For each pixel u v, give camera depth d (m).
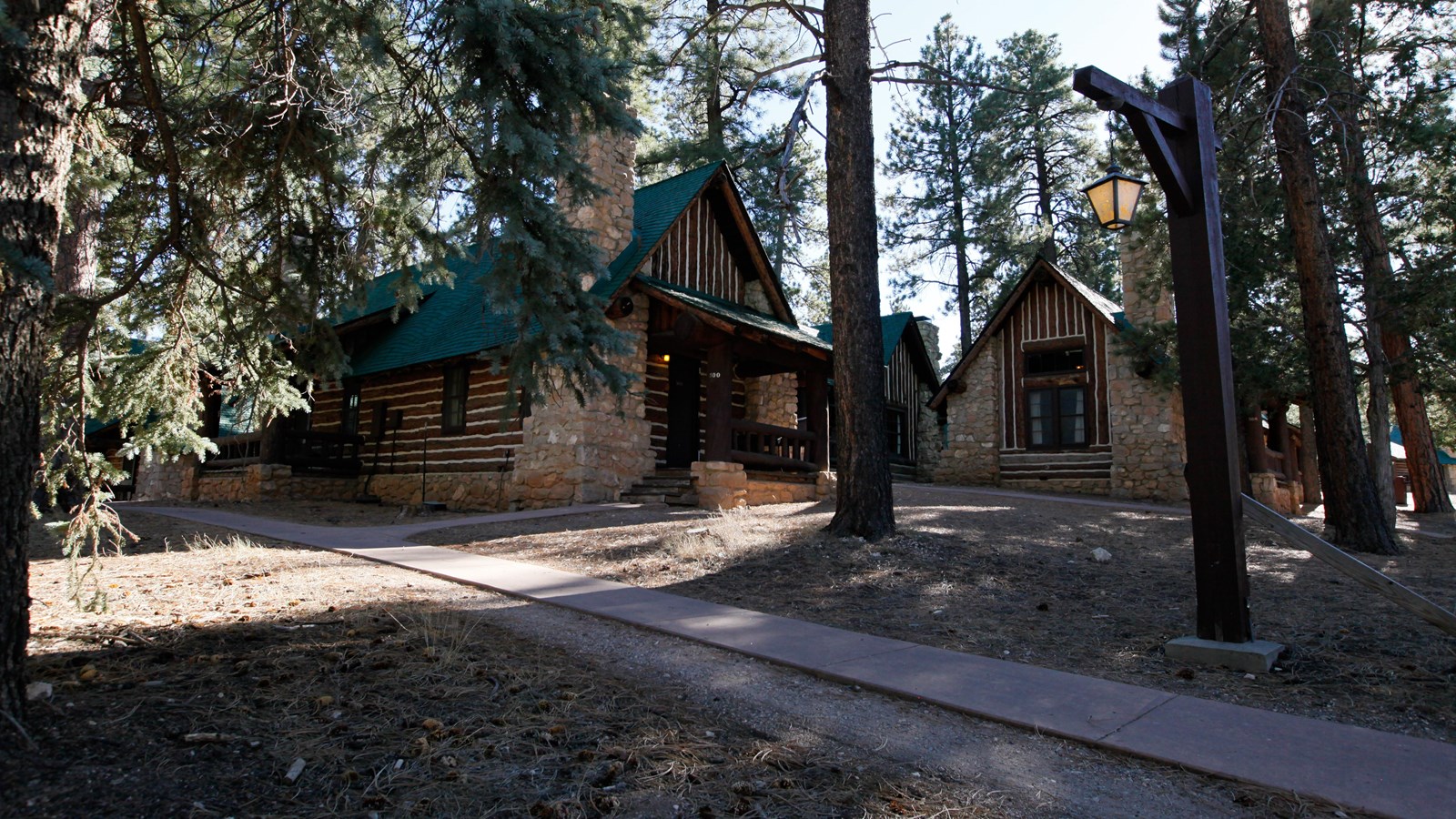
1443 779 3.60
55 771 3.03
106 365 6.80
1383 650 5.72
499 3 4.78
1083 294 19.67
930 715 4.43
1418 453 18.14
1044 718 4.31
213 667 4.39
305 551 9.37
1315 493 25.31
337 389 19.70
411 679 4.40
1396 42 12.88
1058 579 8.07
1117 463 18.64
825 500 14.58
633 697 4.49
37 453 3.40
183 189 6.49
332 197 6.70
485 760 3.49
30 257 3.28
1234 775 3.61
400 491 17.31
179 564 8.08
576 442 13.95
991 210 29.98
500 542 10.05
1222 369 5.79
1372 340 13.88
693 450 16.92
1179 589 7.73
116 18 5.74
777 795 3.36
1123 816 3.28
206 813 2.88
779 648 5.58
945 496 16.08
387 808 3.04
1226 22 13.31
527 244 5.23
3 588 3.20
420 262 7.15
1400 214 14.62
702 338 13.71
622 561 8.70
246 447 19.62
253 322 6.82
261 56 6.13
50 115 3.46
